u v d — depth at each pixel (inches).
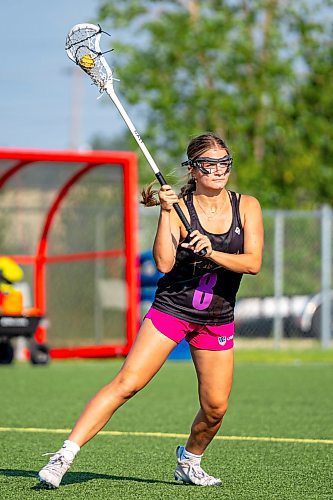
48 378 1157.7
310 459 619.5
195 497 494.6
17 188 1421.0
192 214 489.4
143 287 1487.5
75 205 1449.3
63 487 517.0
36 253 1444.4
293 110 2212.1
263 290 1769.2
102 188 1423.5
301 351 1560.0
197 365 503.8
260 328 1727.4
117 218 1419.8
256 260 490.0
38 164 1330.0
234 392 1017.5
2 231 1467.8
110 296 1411.2
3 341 1318.9
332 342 1732.3
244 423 791.1
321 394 1002.7
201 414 513.0
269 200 2174.0
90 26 507.8
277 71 2164.1
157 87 2129.7
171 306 490.0
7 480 537.0
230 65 2171.5
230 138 2171.5
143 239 1674.5
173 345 494.3
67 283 1450.5
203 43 2133.4
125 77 2130.9
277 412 860.6
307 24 2187.5
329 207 2255.2
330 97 2235.5
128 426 770.2
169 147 2138.3
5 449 653.3
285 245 1775.3
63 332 1444.4
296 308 1712.6
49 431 738.8
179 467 532.1
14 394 995.3
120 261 1414.9
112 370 1267.2
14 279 1253.1
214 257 477.7
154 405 906.1
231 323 500.1
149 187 497.7
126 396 490.0
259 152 2241.6
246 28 2161.7
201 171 483.8
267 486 527.5
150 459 617.6
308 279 1770.4
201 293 488.7
